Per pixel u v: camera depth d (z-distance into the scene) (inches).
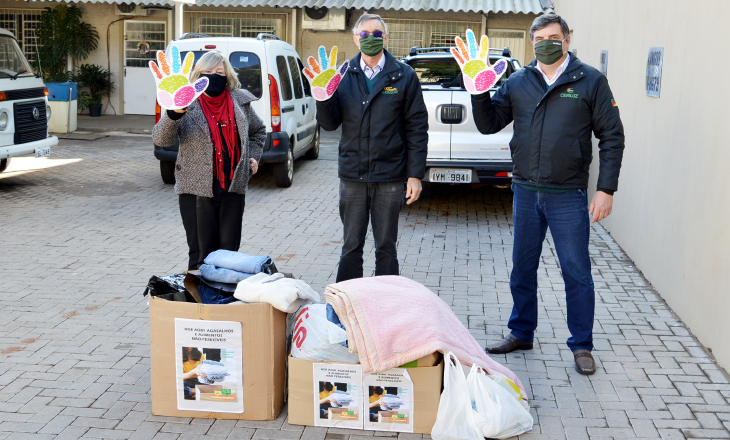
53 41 677.9
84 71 685.3
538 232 164.6
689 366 164.4
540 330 187.3
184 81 148.4
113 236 280.7
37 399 145.6
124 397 147.0
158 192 370.6
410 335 129.3
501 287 222.7
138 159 477.7
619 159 154.3
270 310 133.3
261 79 355.6
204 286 145.6
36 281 222.5
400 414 132.7
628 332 185.3
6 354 167.3
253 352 134.5
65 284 220.2
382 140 168.2
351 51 653.3
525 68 160.7
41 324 186.7
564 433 134.3
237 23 665.6
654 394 150.4
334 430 134.5
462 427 129.2
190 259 184.4
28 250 257.8
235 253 151.8
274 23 658.8
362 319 128.8
